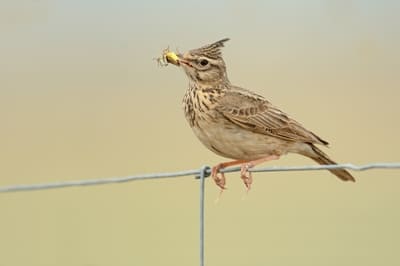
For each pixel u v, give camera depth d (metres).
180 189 18.66
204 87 10.97
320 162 11.21
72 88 25.72
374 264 14.91
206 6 33.66
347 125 21.02
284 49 28.42
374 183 18.77
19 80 26.50
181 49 28.27
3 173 18.98
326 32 30.30
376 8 32.22
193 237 16.33
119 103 24.16
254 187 18.48
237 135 10.79
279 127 10.82
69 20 32.16
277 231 16.50
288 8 32.84
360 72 25.83
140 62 28.31
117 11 33.88
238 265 15.08
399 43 29.05
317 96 23.19
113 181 9.05
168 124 22.39
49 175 18.88
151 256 15.44
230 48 28.53
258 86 23.81
